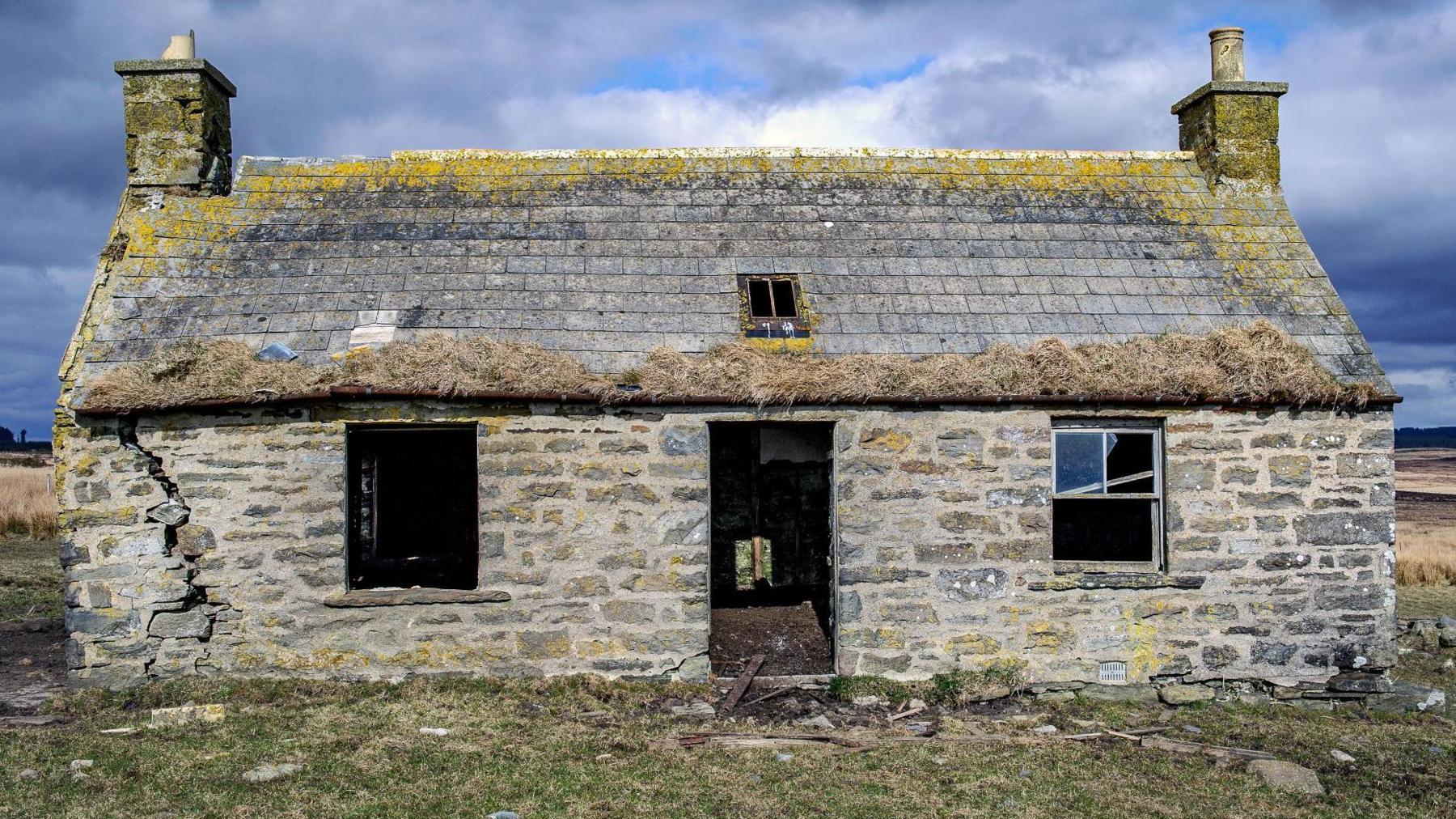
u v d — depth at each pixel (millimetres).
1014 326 11406
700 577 10523
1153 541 11078
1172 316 11680
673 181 13133
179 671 10273
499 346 10625
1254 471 10875
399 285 11422
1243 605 10883
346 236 12062
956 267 12086
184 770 7934
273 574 10258
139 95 12398
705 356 10859
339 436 10281
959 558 10703
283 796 7484
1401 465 77062
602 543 10461
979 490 10719
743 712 9945
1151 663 10828
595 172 13227
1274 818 7699
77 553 10211
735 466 16234
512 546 10398
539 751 8609
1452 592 19359
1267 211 13219
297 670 10297
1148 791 8188
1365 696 10875
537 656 10422
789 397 10438
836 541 10680
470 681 10250
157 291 11242
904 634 10656
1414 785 8531
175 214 12086
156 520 10250
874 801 7773
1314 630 10938
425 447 13438
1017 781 8297
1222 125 13523
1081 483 11031
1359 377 11133
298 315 11047
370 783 7785
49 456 53906
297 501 10258
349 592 10398
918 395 10531
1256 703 10695
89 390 10203
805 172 13406
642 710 9859
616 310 11312
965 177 13461
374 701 9758
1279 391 10727
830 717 9875
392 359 10422
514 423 10398
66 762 8086
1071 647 10781
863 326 11281
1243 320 11695
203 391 10086
